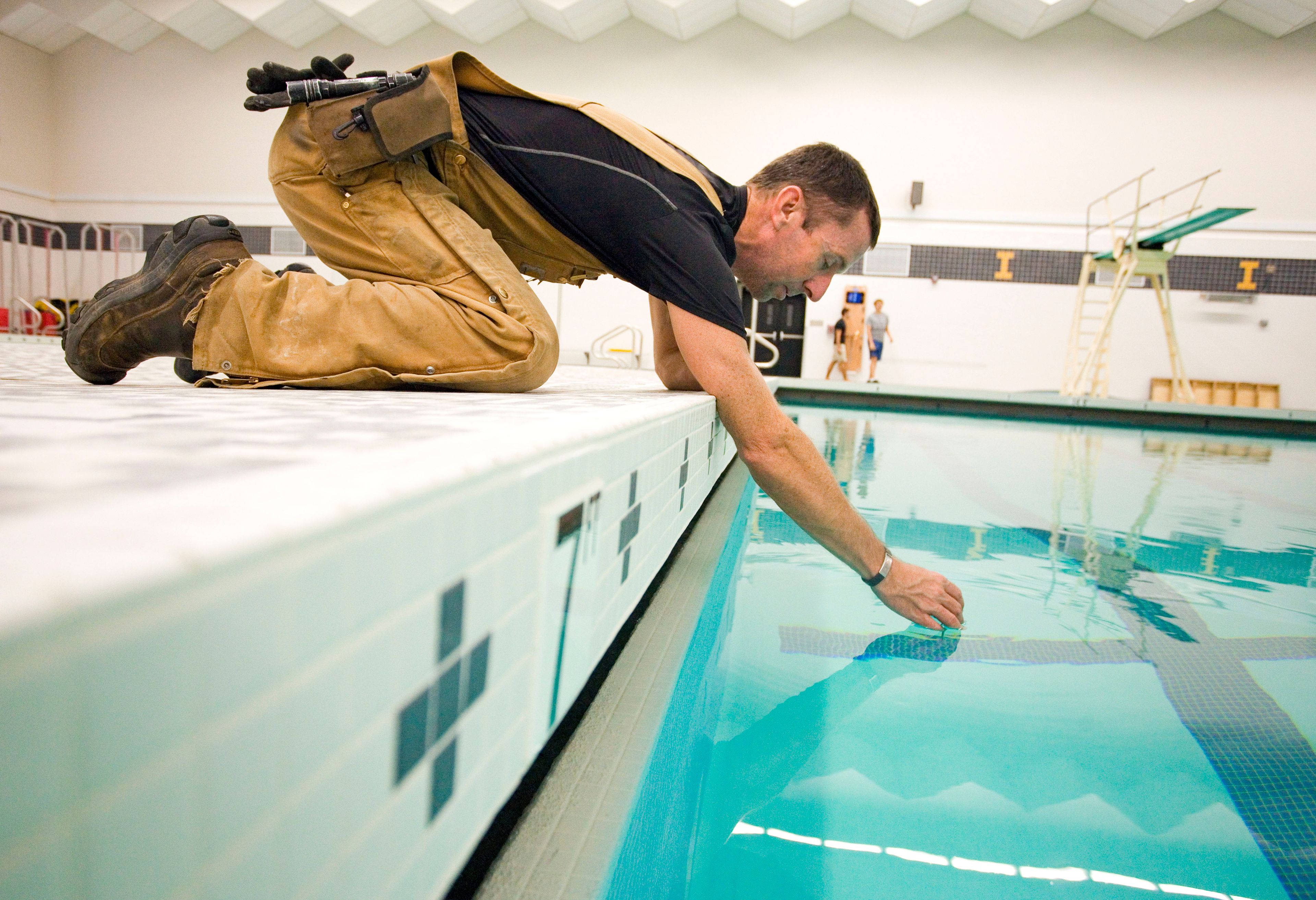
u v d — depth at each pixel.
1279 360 8.45
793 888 0.56
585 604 0.49
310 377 1.06
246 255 1.06
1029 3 7.72
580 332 9.72
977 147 8.74
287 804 0.20
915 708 0.87
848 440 3.93
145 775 0.16
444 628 0.29
